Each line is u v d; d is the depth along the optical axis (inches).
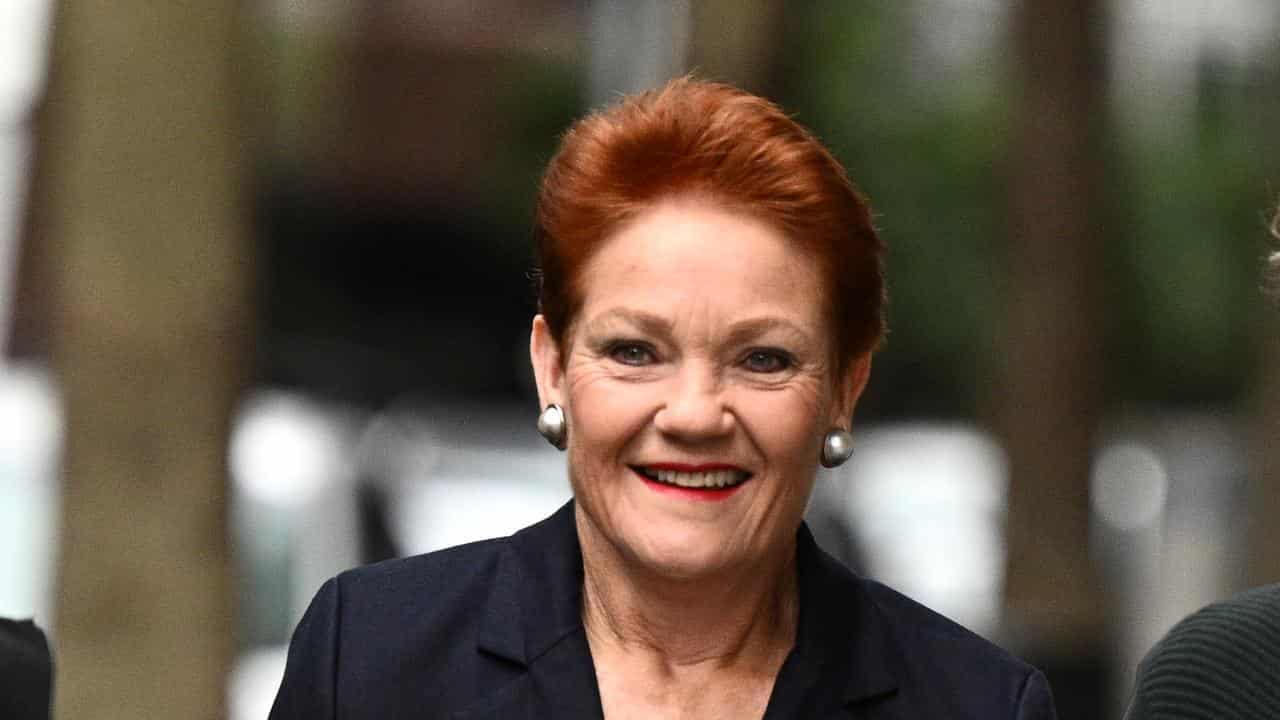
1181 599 1395.2
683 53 742.5
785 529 330.6
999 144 1777.8
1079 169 1080.2
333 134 1993.1
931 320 1846.7
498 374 1995.6
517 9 2005.4
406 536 1119.0
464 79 2021.4
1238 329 1897.1
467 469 1223.5
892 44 1756.9
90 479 668.7
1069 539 1079.0
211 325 668.7
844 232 326.6
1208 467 1720.0
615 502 327.9
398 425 1380.4
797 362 325.7
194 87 664.4
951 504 1298.0
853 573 355.6
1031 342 1086.4
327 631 342.0
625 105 329.1
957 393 1910.7
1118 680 1051.9
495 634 339.3
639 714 336.5
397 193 1995.6
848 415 340.2
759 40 731.4
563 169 328.8
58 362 674.2
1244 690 303.1
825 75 1728.6
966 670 346.0
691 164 321.1
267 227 1948.8
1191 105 1955.0
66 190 666.8
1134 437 1920.5
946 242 1819.6
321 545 1079.0
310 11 1984.5
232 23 672.4
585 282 326.0
